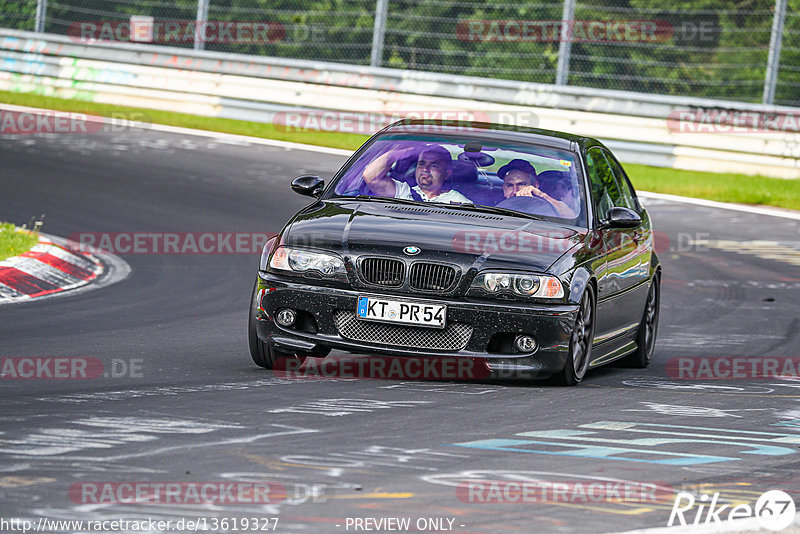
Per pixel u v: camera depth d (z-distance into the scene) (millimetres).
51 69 70188
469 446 15719
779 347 28359
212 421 16547
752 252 42375
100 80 69125
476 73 87000
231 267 34469
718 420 18938
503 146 24000
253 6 89250
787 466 15500
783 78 83438
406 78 63938
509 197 22891
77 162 49750
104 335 24531
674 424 18312
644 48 83125
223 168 51125
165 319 27094
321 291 20859
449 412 18156
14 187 43438
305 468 14039
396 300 20609
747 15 84188
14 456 14000
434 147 23891
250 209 43156
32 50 71250
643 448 16188
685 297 34875
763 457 16031
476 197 22875
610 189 25031
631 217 23125
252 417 16969
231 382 20031
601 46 83375
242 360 22703
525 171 23344
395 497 12906
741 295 35438
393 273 20750
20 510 11844
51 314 26578
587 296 21719
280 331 21125
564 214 22734
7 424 15766
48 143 54000
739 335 29859
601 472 14539
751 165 57969
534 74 84750
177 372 20844
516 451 15531
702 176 58156
